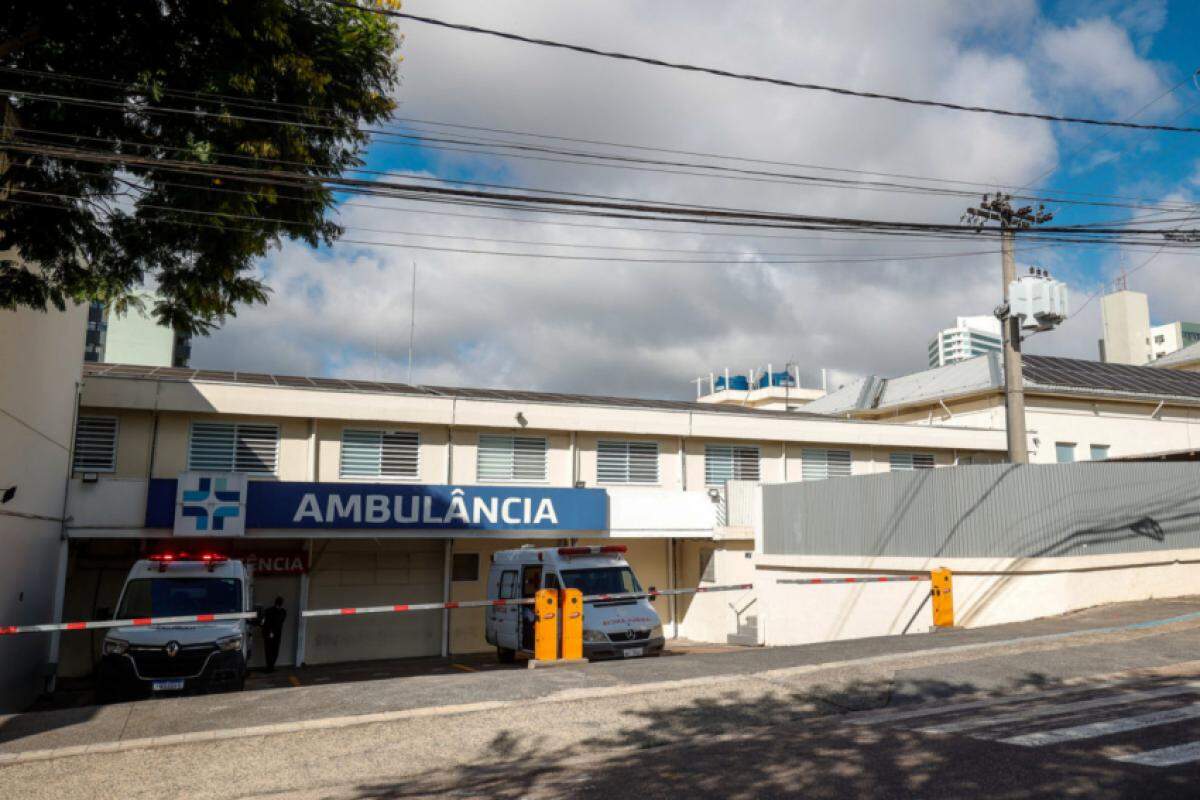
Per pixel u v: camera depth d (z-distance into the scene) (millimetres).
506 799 6328
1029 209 19578
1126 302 71750
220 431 22359
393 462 24062
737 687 10289
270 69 11172
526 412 25250
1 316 13266
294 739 8320
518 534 23219
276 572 22422
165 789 6867
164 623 13367
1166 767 6254
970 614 17297
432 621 24250
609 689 10234
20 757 7637
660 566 27047
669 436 27406
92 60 10930
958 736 7500
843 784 6207
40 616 17422
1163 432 33656
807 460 29484
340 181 10875
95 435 21203
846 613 20031
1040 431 31312
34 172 11180
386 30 11930
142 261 12141
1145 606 16594
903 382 37688
